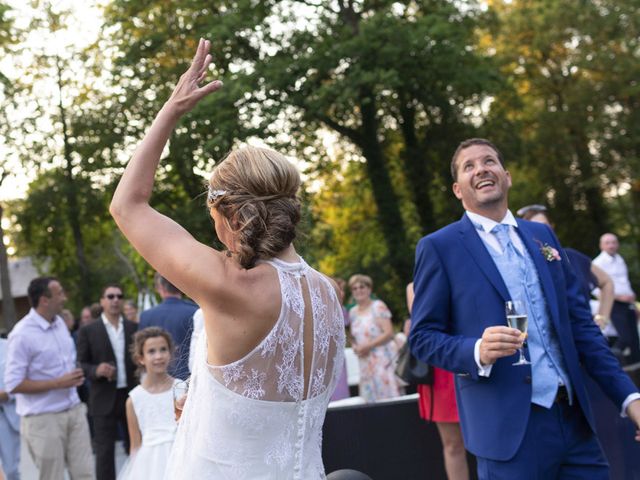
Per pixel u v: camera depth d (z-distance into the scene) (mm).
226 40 22688
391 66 22156
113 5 24078
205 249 2148
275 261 2215
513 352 3367
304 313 2209
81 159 26875
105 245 31875
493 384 3607
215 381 2113
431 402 5539
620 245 31781
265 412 2119
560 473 3645
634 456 5133
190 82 2252
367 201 29188
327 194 29453
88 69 26734
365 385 8578
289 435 2164
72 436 7156
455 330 3799
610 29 28953
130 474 5367
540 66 30766
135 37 24594
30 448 7012
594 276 5719
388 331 8516
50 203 27453
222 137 20984
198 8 23625
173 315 6988
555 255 3846
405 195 27938
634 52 28719
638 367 6051
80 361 8430
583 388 3662
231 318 2107
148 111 25438
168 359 5492
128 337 8531
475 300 3734
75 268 30406
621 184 30375
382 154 26234
